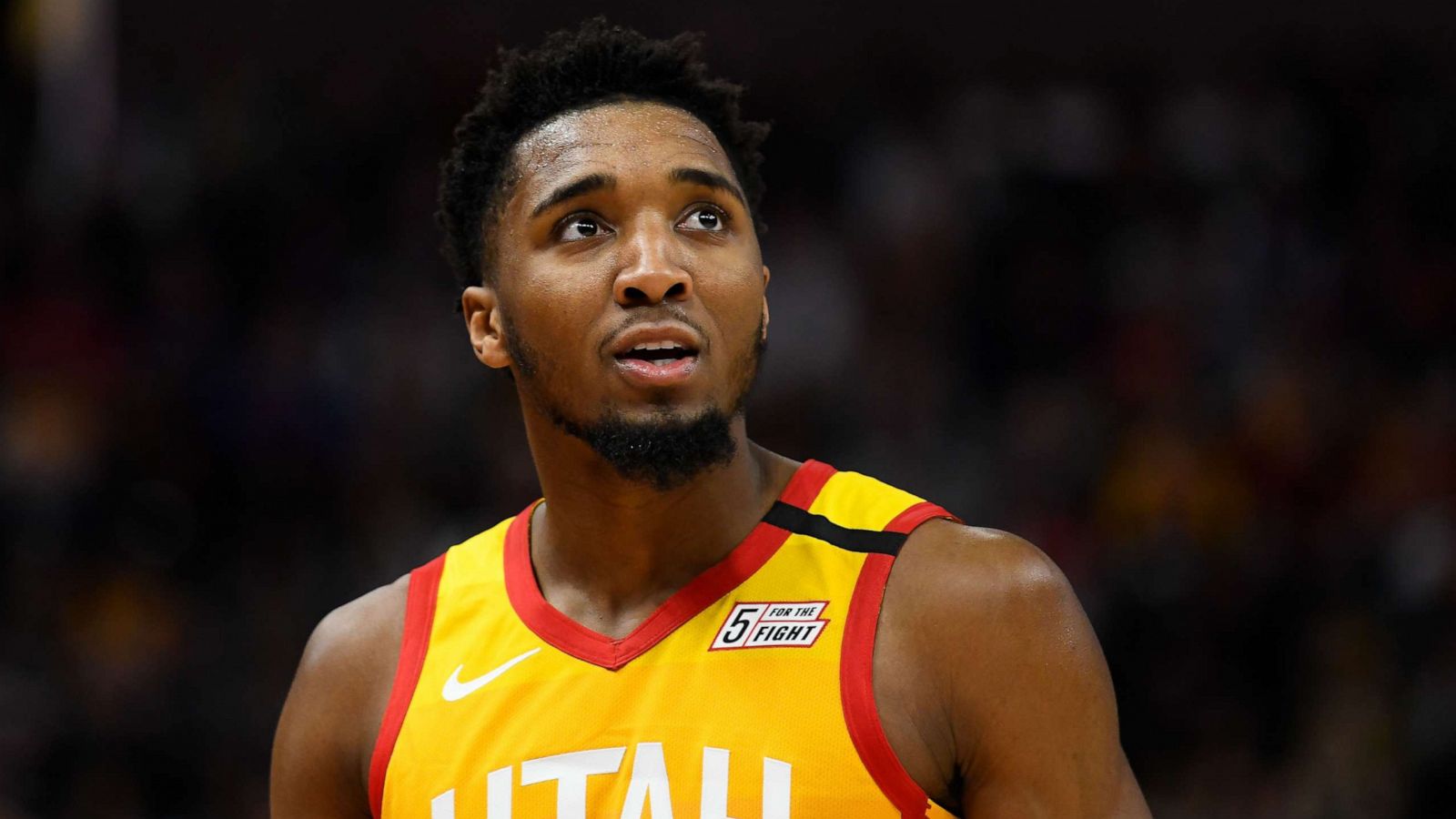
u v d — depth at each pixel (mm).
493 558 8219
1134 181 32312
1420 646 23578
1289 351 29125
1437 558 24297
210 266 32531
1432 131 31969
